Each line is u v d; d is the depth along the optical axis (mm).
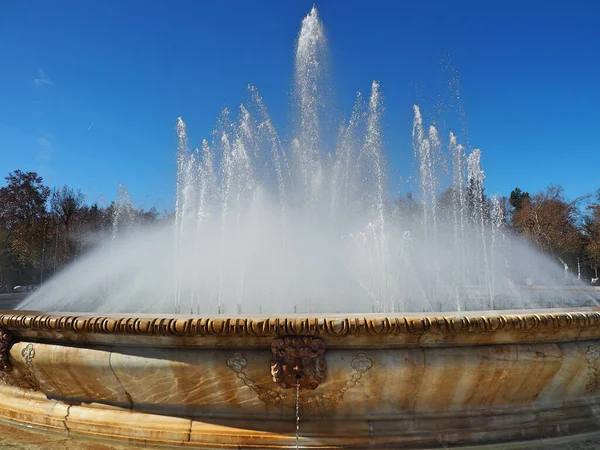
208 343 3309
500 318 3275
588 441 3486
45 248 31766
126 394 3561
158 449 3398
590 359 3555
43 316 3674
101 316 3594
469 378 3354
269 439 3322
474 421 3428
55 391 3805
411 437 3320
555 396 3625
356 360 3254
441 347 3336
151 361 3373
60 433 3686
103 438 3551
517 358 3373
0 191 32344
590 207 35406
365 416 3400
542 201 35906
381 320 3180
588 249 34219
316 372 3195
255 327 3176
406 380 3297
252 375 3299
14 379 3984
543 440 3441
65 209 32156
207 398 3428
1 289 27312
